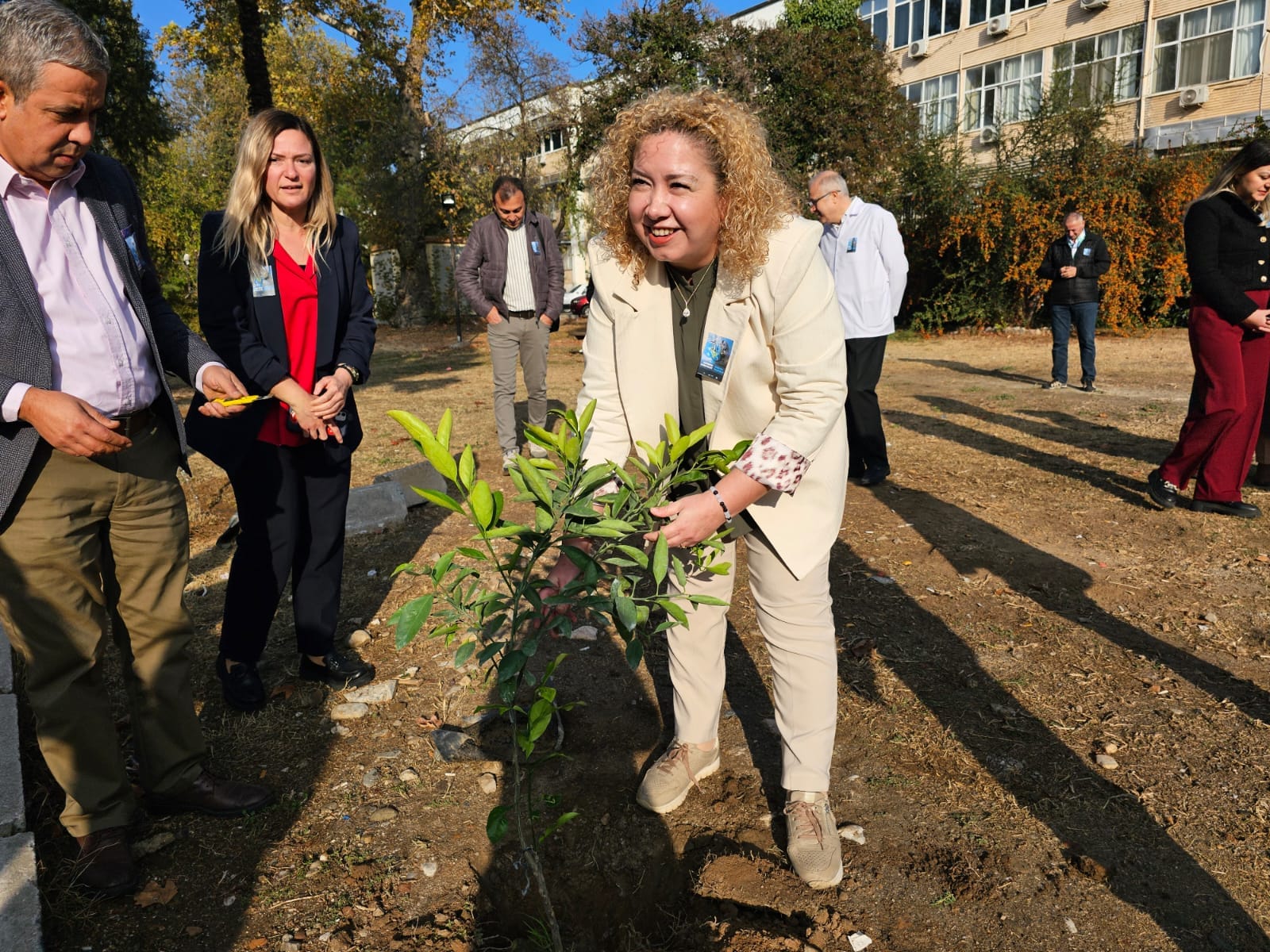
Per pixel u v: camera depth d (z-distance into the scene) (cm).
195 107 3294
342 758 259
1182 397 825
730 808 234
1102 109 1550
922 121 2467
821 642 208
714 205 170
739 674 307
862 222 522
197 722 229
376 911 200
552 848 221
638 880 215
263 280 260
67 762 201
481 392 980
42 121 167
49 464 186
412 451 645
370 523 455
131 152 1455
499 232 575
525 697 291
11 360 177
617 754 259
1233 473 461
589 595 146
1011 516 474
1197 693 289
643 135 172
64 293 186
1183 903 198
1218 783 240
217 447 256
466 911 201
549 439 145
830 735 214
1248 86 1862
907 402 849
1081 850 214
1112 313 1445
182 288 2306
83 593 197
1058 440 649
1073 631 336
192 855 218
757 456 178
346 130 2489
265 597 275
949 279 1641
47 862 214
